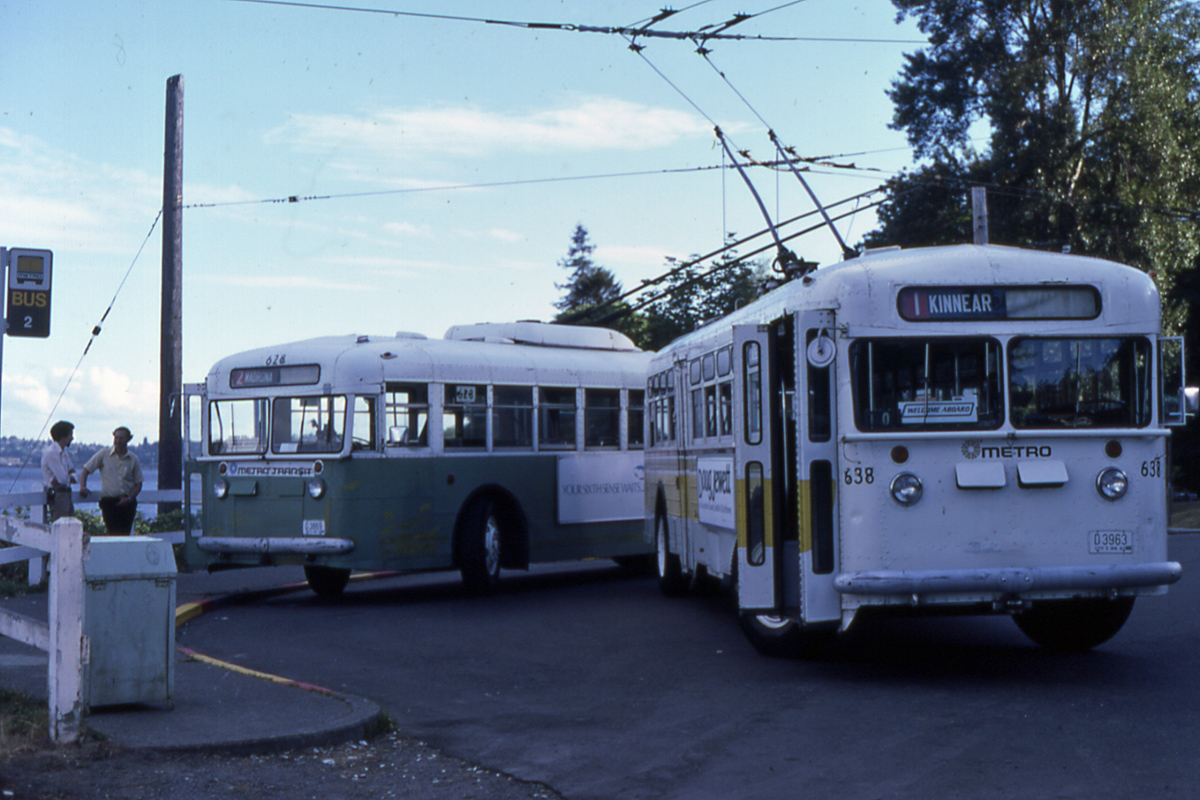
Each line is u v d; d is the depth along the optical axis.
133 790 6.21
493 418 16.38
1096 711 8.11
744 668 10.21
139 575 7.91
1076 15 38.00
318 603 15.57
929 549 9.02
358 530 14.90
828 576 9.14
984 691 8.88
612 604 14.99
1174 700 8.44
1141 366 9.32
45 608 13.43
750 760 7.07
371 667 10.60
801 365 9.20
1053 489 9.12
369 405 15.05
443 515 15.56
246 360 16.02
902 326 9.14
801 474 9.18
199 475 16.36
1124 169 38.22
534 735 7.86
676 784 6.62
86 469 16.17
